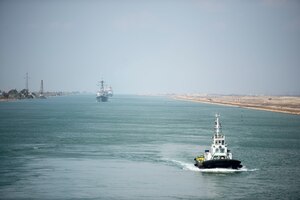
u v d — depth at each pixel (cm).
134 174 17512
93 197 14262
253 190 15162
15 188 15212
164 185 15800
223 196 14425
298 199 14138
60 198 14125
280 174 17575
